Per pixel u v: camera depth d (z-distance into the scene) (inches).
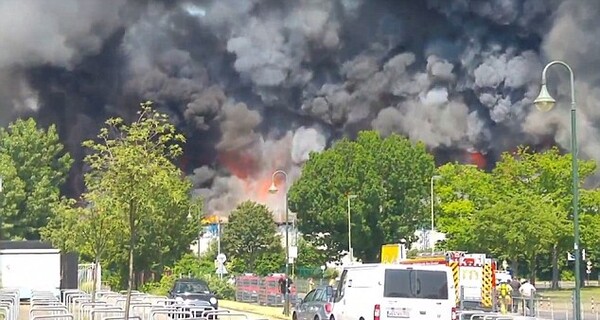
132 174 743.7
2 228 2957.7
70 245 1385.3
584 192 2598.4
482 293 1301.7
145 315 925.2
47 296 1130.7
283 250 3868.1
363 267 888.9
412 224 3243.1
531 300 1355.8
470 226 2326.5
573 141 884.6
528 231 2126.0
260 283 2023.9
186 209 2160.4
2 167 3014.3
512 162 2586.1
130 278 758.5
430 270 837.2
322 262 3277.6
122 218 1106.1
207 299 1314.0
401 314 827.4
